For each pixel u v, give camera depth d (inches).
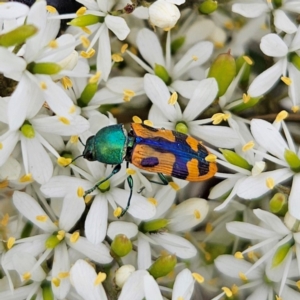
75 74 4.6
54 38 4.7
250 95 5.0
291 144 4.8
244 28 5.3
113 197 4.9
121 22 4.9
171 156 4.7
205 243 5.1
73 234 4.8
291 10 5.1
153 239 4.9
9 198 4.9
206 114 5.1
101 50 4.9
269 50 4.9
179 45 5.2
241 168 4.8
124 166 4.9
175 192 4.9
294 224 4.8
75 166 4.8
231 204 5.1
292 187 4.8
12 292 4.7
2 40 4.3
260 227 4.9
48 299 4.8
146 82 5.0
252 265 5.0
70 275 4.6
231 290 5.0
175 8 4.9
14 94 4.4
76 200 4.8
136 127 4.8
